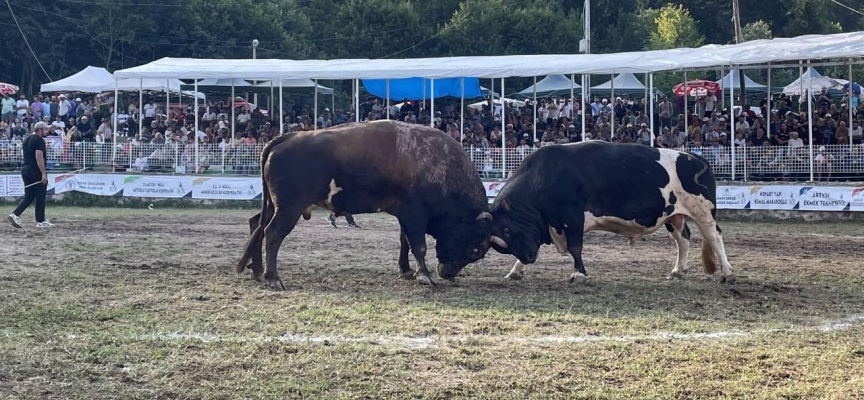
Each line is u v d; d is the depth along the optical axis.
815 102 31.22
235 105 34.38
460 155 12.04
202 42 55.12
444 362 7.66
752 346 8.38
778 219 23.12
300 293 11.02
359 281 12.12
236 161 27.12
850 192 22.55
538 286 11.92
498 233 12.20
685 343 8.45
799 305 10.67
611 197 12.25
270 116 32.53
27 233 17.52
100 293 10.70
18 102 33.41
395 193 11.82
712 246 12.55
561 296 11.09
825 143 25.31
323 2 62.53
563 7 69.56
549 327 9.17
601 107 32.41
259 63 30.56
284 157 11.56
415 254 11.87
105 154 27.59
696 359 7.84
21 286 11.05
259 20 56.12
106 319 9.26
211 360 7.62
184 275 12.30
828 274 13.39
